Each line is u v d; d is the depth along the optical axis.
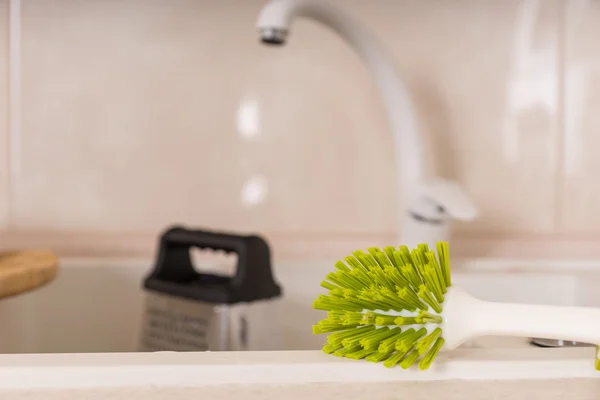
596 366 0.28
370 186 0.76
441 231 0.61
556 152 0.77
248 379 0.27
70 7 0.73
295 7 0.57
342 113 0.76
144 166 0.74
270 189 0.75
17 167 0.73
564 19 0.77
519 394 0.27
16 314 0.59
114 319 0.68
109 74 0.74
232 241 0.52
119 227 0.74
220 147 0.75
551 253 0.76
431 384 0.28
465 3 0.77
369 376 0.28
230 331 0.49
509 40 0.77
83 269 0.68
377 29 0.76
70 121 0.73
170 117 0.74
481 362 0.29
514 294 0.64
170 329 0.52
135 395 0.26
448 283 0.30
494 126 0.77
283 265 0.69
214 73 0.74
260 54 0.75
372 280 0.30
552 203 0.78
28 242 0.72
